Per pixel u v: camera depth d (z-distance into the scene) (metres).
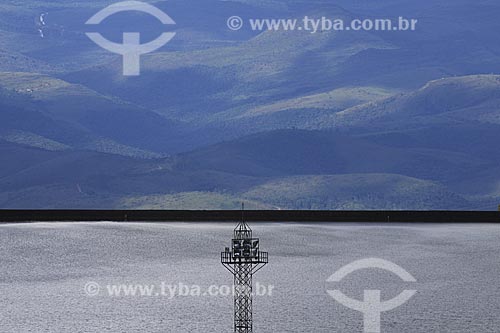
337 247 167.62
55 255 153.50
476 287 125.19
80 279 132.00
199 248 163.75
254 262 83.94
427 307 111.50
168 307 110.62
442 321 104.12
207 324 101.69
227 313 107.19
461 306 111.75
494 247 167.88
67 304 112.69
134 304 112.50
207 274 135.62
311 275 135.00
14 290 122.19
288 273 136.50
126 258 151.25
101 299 115.88
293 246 168.38
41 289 123.12
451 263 148.62
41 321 103.38
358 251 162.38
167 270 139.62
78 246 163.25
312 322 103.12
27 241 166.88
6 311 108.31
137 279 131.50
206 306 111.06
